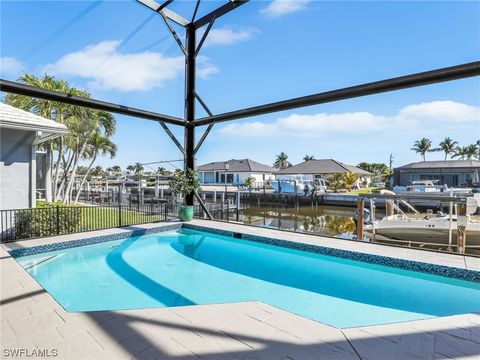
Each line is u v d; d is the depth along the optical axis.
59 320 2.66
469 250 8.20
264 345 2.27
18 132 6.99
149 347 2.23
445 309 3.55
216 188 30.45
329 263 5.27
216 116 7.79
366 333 2.47
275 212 21.39
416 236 8.58
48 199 11.84
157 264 5.48
